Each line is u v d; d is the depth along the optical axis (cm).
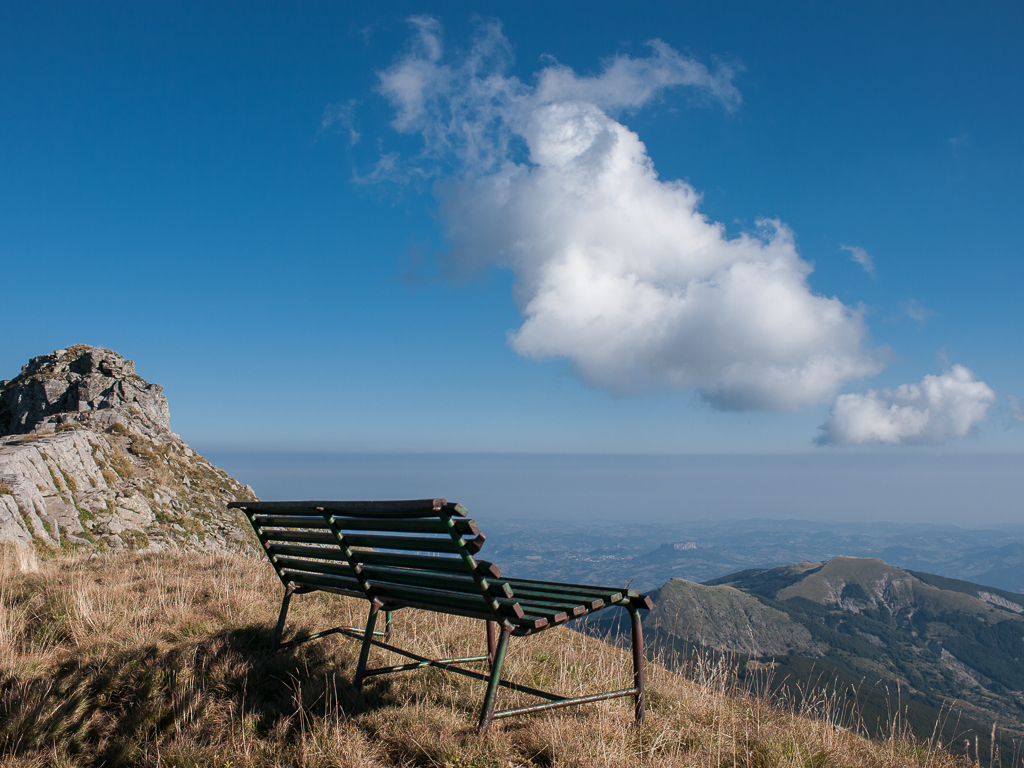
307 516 448
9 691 395
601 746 345
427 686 454
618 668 545
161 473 2339
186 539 1880
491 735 350
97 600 613
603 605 394
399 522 361
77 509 1667
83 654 480
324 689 422
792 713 468
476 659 495
